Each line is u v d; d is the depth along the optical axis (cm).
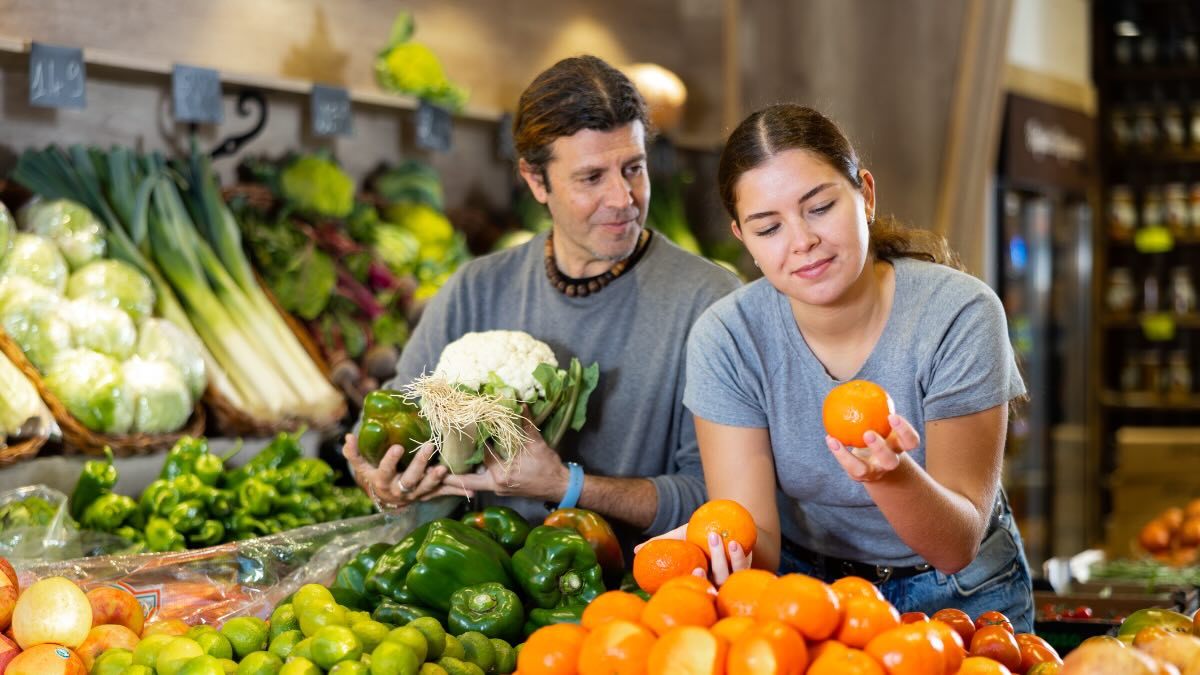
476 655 168
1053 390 580
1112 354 689
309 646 155
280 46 373
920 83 484
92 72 316
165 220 315
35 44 278
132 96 333
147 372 275
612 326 236
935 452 179
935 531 160
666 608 134
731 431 193
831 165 162
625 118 219
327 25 387
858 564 204
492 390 211
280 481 254
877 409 144
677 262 239
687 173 487
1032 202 552
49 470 255
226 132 356
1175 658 128
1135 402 664
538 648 140
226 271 321
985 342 177
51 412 256
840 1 495
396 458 211
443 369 216
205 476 247
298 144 376
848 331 183
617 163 220
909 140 486
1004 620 160
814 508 202
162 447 273
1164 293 680
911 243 193
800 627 127
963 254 486
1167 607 251
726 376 192
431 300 258
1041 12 590
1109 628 226
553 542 189
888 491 154
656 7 505
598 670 131
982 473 177
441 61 425
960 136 480
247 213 336
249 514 245
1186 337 677
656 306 235
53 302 274
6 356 257
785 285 167
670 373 234
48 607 162
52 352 267
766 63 508
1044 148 552
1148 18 673
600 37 484
